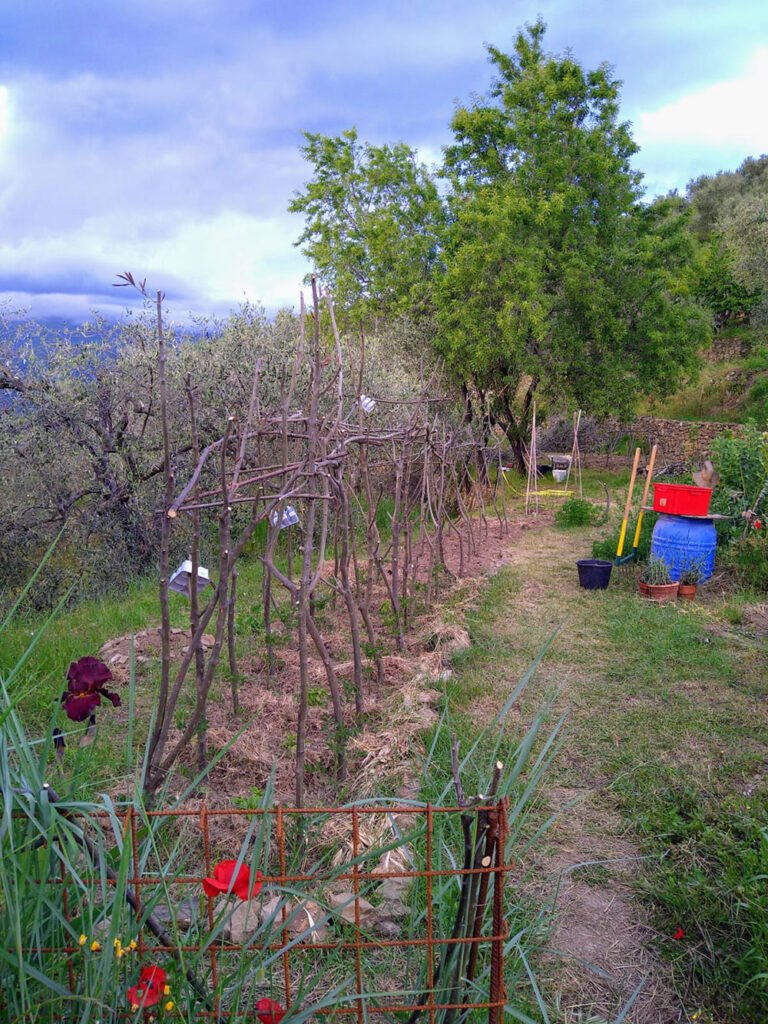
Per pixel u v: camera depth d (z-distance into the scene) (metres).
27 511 8.62
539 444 21.97
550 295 16.47
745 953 2.60
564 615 6.75
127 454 8.77
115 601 7.72
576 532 11.20
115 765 3.64
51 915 1.74
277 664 5.25
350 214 18.86
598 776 3.88
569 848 3.26
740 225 24.95
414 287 16.22
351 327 15.81
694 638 5.97
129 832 1.70
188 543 9.14
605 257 17.14
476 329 14.94
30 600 7.98
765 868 2.94
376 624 6.48
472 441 10.44
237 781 3.69
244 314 9.88
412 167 18.44
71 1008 1.65
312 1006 1.74
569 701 4.81
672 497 7.50
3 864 1.56
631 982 2.53
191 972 1.76
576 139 16.70
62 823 1.63
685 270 17.61
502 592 7.53
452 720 4.36
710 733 4.34
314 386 3.35
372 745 3.94
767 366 23.69
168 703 3.45
